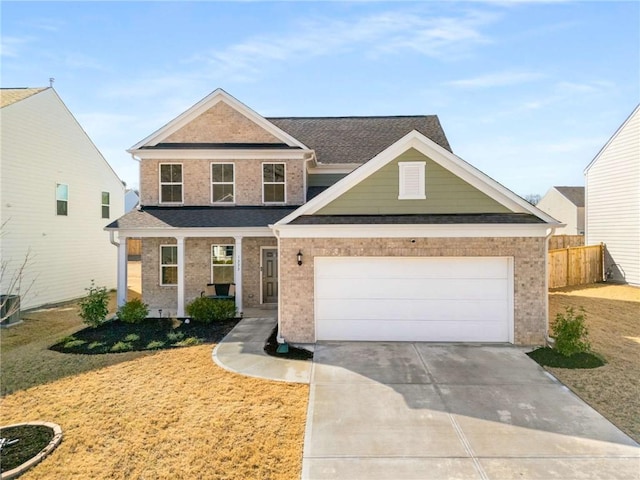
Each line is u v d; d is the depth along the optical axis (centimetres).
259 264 1489
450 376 805
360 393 725
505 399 700
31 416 646
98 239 2066
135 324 1229
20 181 1568
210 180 1500
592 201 2206
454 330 1035
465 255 1017
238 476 484
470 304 1031
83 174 1948
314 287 1045
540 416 638
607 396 712
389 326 1045
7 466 502
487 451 540
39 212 1666
